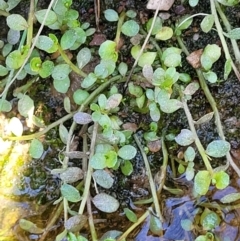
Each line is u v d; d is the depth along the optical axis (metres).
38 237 0.14
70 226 0.13
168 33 0.14
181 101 0.14
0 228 0.14
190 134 0.13
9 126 0.14
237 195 0.13
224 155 0.14
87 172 0.13
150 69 0.13
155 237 0.14
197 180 0.13
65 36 0.14
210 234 0.13
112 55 0.14
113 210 0.13
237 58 0.14
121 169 0.14
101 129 0.14
